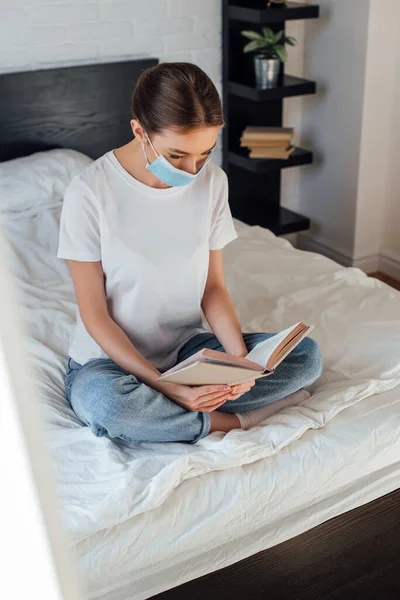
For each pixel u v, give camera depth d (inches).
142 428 52.5
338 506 51.6
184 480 49.3
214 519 47.1
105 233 54.1
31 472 14.1
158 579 46.0
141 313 57.2
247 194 126.4
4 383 13.3
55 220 93.2
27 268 83.0
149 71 50.3
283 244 95.7
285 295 77.4
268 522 49.7
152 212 55.2
